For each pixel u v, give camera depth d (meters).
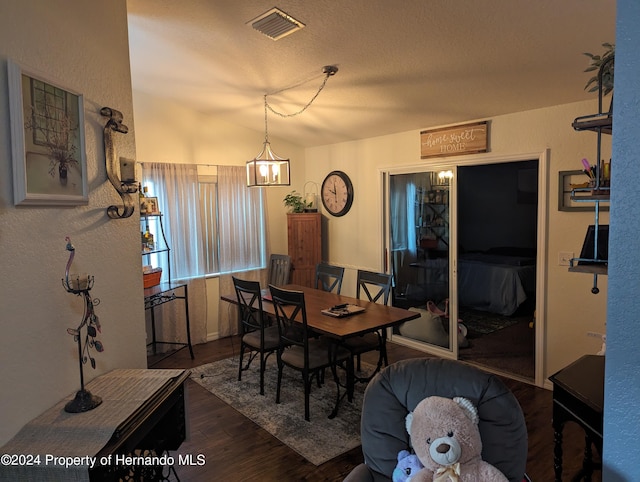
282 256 5.24
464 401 1.50
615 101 1.12
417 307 4.71
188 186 4.73
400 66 2.99
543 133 3.45
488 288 5.36
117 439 1.36
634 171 1.10
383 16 2.41
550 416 3.10
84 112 1.71
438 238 4.39
